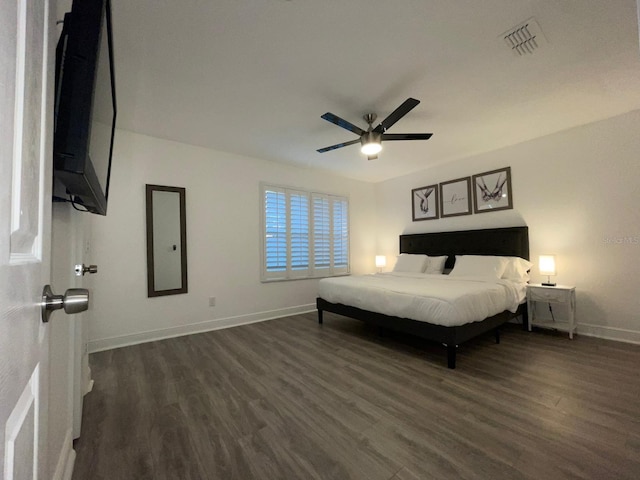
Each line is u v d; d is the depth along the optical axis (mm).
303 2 1545
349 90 2389
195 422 1696
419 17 1663
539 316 3533
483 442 1479
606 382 2094
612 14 1657
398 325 2832
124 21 1631
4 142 370
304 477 1283
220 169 3836
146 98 2475
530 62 2076
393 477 1271
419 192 4938
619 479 1230
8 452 372
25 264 456
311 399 1937
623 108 2816
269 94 2432
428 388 2062
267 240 4234
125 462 1385
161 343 3129
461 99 2572
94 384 2182
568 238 3303
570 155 3279
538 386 2055
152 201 3289
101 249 2980
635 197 2883
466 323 2486
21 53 432
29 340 473
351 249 5355
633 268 2900
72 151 755
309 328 3691
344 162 4422
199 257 3627
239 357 2711
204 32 1735
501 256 3705
